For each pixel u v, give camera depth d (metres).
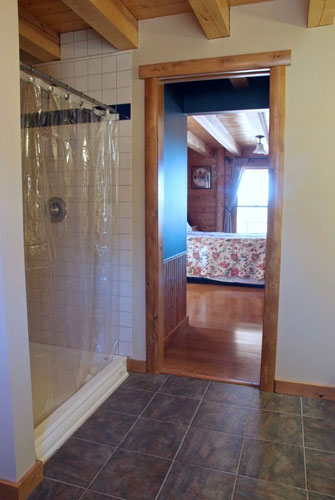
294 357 2.37
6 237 1.42
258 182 8.22
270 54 2.21
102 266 2.58
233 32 2.27
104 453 1.81
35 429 1.81
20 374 1.51
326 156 2.19
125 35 2.29
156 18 2.40
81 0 1.88
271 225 2.29
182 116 3.43
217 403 2.28
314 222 2.25
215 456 1.80
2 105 1.37
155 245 2.56
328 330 2.30
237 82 3.12
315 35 2.14
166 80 2.50
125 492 1.57
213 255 5.68
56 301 2.47
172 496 1.55
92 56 2.57
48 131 2.22
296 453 1.82
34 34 2.40
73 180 2.39
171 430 2.00
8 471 1.51
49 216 2.36
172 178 3.20
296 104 2.20
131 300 2.68
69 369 2.37
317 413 2.17
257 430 2.00
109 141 2.52
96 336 2.58
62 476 1.66
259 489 1.59
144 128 2.51
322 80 2.15
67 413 1.97
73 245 2.45
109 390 2.39
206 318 4.02
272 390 2.42
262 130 5.60
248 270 5.52
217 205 8.17
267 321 2.37
